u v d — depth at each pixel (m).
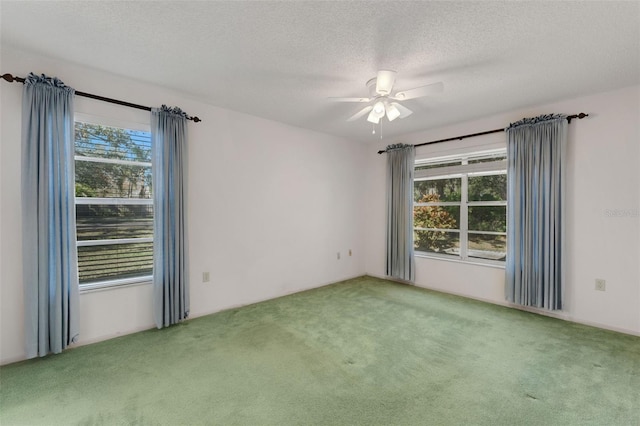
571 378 2.20
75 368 2.30
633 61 2.46
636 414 1.82
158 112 2.99
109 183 2.88
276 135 4.18
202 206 3.46
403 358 2.49
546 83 2.89
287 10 1.85
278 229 4.23
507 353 2.58
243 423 1.74
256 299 3.99
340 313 3.55
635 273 2.98
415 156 4.73
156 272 3.00
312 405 1.90
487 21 1.94
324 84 2.94
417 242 4.94
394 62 2.49
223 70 2.68
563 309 3.36
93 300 2.75
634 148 2.96
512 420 1.77
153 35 2.15
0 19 1.96
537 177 3.44
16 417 1.78
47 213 2.41
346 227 5.22
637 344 2.75
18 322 2.40
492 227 4.08
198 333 2.96
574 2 1.76
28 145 2.34
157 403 1.91
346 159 5.18
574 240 3.30
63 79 2.57
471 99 3.30
